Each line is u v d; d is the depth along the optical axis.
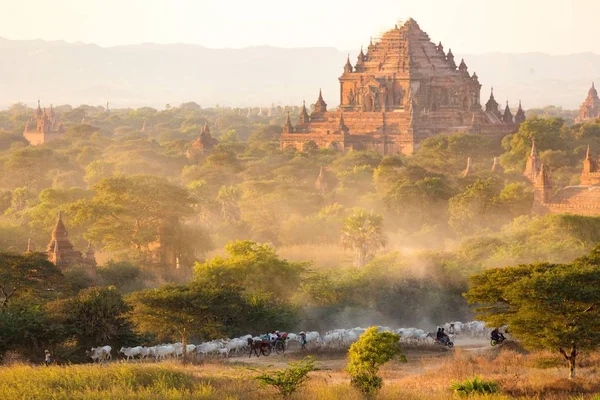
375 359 153.38
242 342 194.25
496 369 171.88
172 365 166.75
